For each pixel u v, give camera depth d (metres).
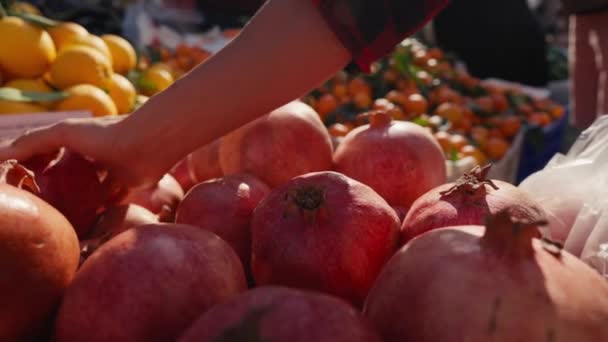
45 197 0.40
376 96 1.39
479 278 0.23
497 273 0.23
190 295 0.27
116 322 0.26
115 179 0.44
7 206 0.28
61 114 0.61
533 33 1.85
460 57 1.89
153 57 1.31
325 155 0.49
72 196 0.41
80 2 1.29
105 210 0.46
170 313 0.27
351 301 0.32
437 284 0.24
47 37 0.76
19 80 0.73
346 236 0.32
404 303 0.24
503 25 1.82
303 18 0.37
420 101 1.34
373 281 0.33
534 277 0.23
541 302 0.23
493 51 1.84
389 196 0.46
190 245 0.29
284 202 0.34
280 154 0.46
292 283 0.32
